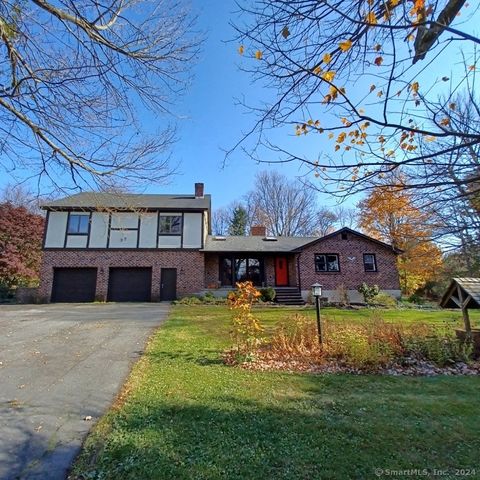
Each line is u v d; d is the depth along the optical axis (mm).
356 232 19641
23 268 21141
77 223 18938
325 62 2305
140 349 6953
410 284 21531
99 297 18172
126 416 3748
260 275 20531
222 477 2637
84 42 4184
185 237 19375
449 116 2211
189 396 4383
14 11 3781
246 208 36312
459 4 1896
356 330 7406
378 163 2123
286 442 3205
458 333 7230
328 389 4781
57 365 5762
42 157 4895
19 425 3557
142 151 5164
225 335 8375
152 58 4426
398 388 4887
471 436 3379
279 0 2150
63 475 2688
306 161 2412
